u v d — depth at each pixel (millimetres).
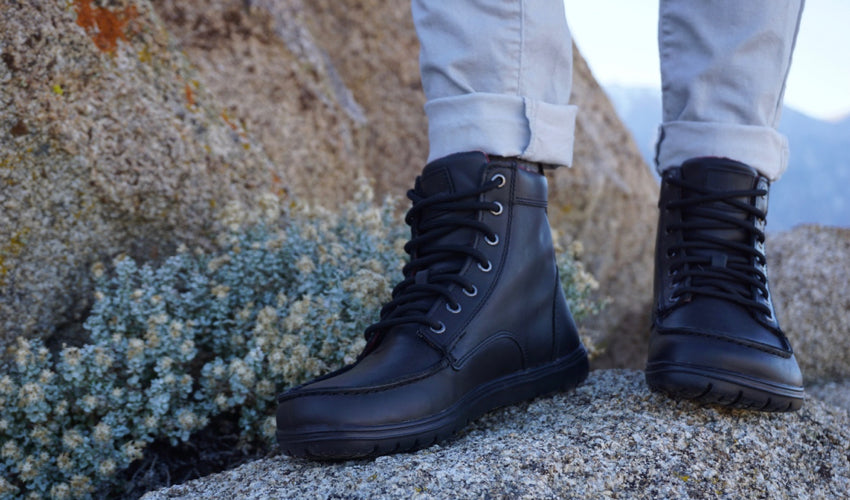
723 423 1354
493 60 1328
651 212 3523
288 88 2600
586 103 3477
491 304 1360
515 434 1332
